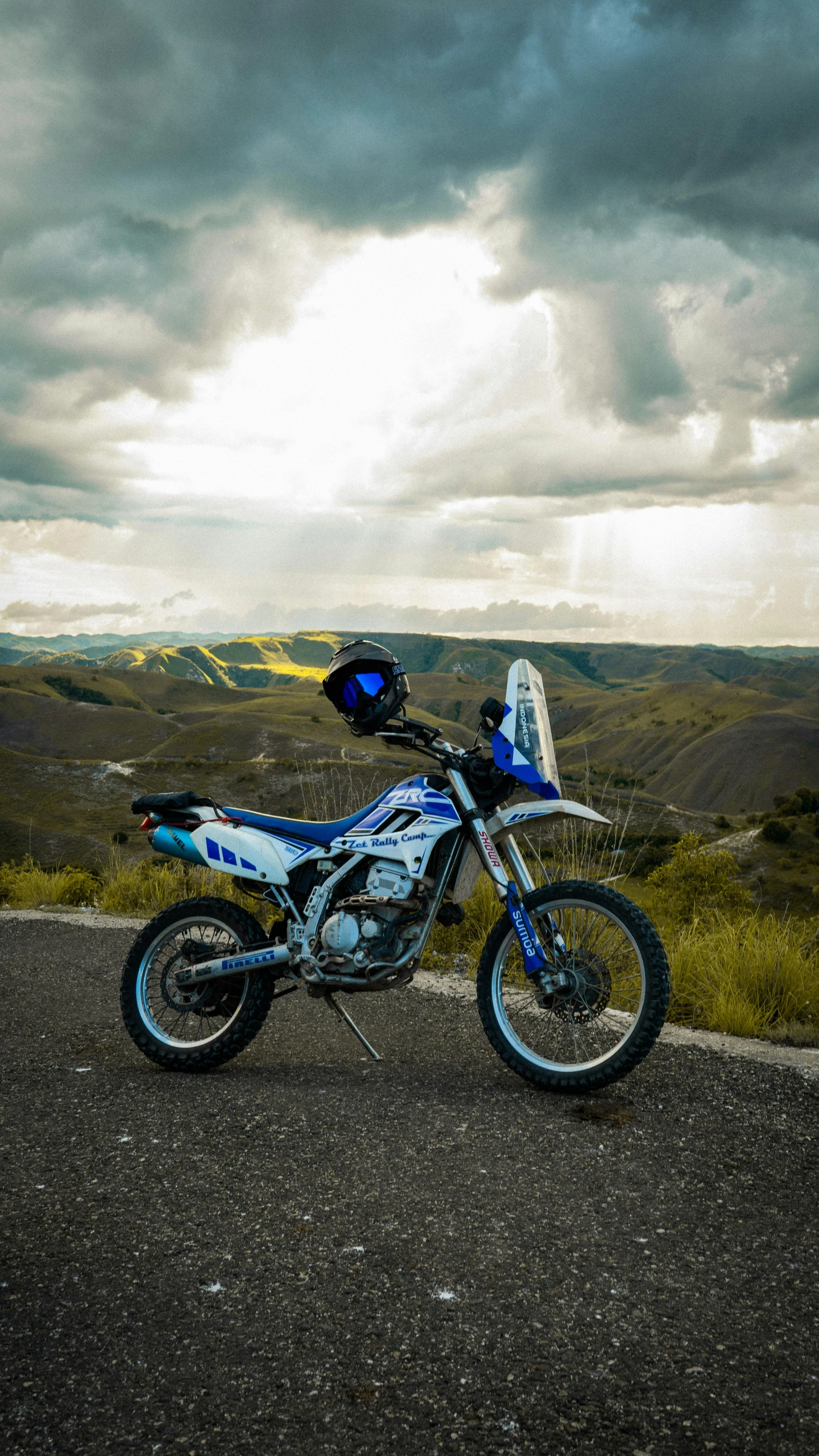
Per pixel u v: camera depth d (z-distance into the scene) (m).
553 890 3.80
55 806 121.00
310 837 4.09
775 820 88.69
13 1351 2.00
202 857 4.17
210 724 193.88
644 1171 2.96
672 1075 3.93
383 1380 1.92
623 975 4.42
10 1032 4.66
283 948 3.95
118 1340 2.04
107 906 8.95
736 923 6.55
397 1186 2.82
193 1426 1.77
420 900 3.88
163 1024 4.62
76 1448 1.71
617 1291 2.26
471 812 3.84
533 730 3.85
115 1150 3.08
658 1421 1.80
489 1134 3.23
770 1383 1.92
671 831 97.88
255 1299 2.21
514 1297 2.22
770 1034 4.79
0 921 8.00
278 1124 3.32
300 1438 1.75
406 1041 4.47
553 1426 1.78
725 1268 2.39
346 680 3.98
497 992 3.90
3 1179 2.86
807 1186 2.89
